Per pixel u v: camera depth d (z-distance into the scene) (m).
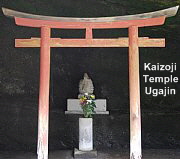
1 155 8.95
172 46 10.66
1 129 10.02
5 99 10.20
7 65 10.34
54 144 10.08
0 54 10.33
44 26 7.11
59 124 10.23
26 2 10.23
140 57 10.77
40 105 7.00
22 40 7.18
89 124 8.23
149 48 10.71
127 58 10.83
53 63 10.67
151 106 10.70
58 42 7.11
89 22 7.13
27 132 10.12
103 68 10.82
